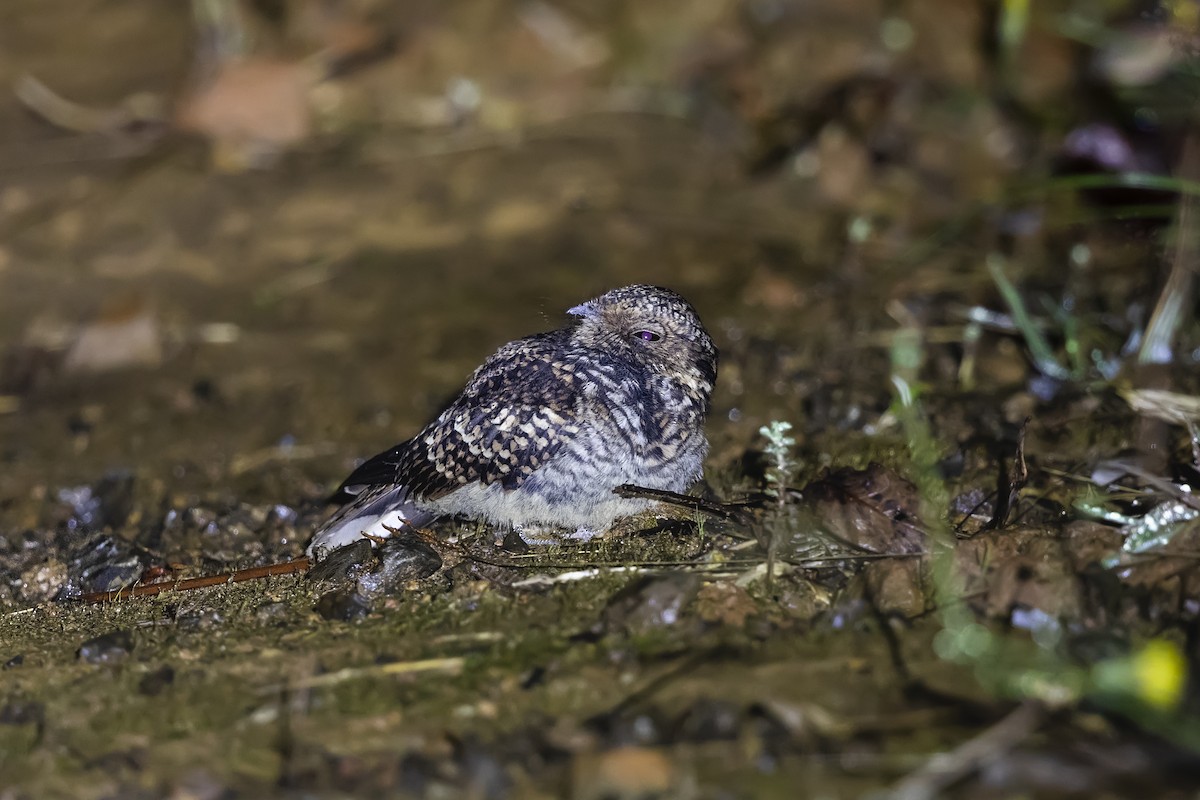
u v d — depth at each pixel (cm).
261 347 1225
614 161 1502
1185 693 674
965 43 1544
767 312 1238
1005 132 1438
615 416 871
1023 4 1435
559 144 1541
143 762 676
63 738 699
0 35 1738
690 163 1498
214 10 1617
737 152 1509
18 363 1203
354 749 677
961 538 824
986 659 712
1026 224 1326
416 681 732
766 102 1532
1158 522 809
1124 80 1285
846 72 1542
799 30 1627
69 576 895
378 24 1702
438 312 1262
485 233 1388
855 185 1434
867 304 1235
